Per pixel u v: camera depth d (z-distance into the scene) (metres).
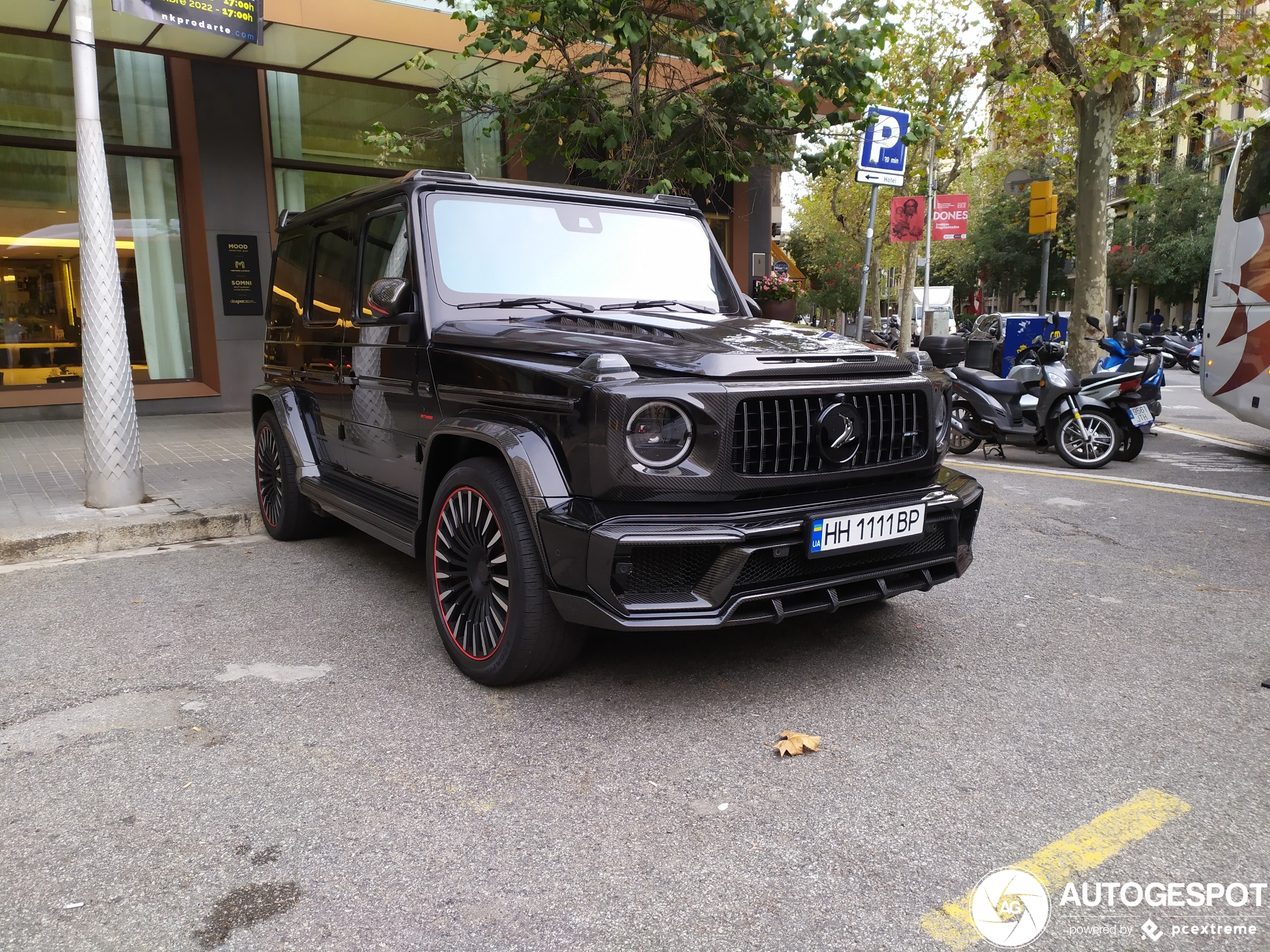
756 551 2.85
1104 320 11.64
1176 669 3.48
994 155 26.08
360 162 12.16
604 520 2.82
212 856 2.28
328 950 1.93
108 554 5.32
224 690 3.32
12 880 2.18
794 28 7.59
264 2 8.81
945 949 1.93
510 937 1.98
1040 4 10.57
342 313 4.57
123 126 10.84
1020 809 2.49
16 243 10.49
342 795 2.58
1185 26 9.92
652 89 8.75
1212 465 8.43
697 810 2.49
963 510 3.42
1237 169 8.75
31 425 10.20
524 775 2.69
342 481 4.76
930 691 3.28
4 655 3.67
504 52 7.77
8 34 10.12
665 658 3.61
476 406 3.40
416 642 3.81
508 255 3.99
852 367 3.19
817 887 2.15
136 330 11.23
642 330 3.47
